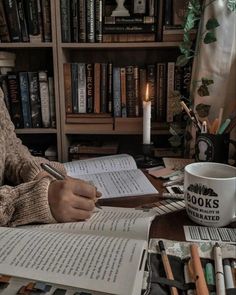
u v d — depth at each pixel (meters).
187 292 0.38
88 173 0.86
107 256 0.40
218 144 0.87
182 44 1.12
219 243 0.48
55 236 0.46
